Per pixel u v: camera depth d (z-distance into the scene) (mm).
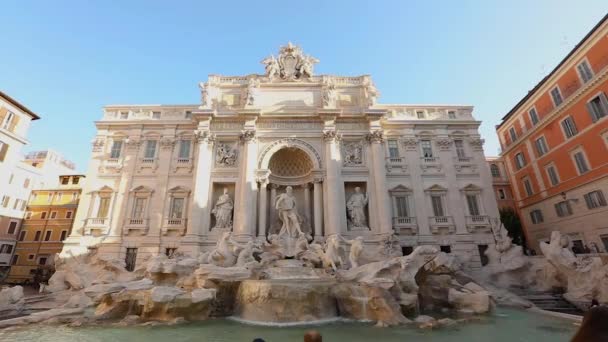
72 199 46594
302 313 15586
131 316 15992
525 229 38500
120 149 33344
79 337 12867
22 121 33094
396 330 13586
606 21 25625
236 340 12320
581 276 21078
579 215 29922
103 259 24719
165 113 35094
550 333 13070
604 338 2857
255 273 20422
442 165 32969
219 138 32531
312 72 35562
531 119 36094
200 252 27875
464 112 35812
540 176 35281
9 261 43188
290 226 27875
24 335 13234
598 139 27422
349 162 32125
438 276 20688
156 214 30359
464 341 11859
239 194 30266
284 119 33000
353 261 21609
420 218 30750
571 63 29656
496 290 22594
